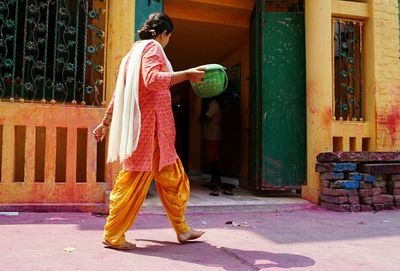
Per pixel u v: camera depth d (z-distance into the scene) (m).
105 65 4.75
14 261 2.46
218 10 6.79
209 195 5.90
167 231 3.57
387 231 3.79
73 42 4.60
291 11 6.06
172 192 3.06
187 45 8.14
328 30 5.62
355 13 5.97
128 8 4.77
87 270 2.33
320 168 5.40
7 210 4.18
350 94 6.11
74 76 4.60
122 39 4.71
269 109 5.90
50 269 2.32
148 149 2.81
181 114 11.70
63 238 3.13
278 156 5.84
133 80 2.79
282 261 2.66
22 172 4.66
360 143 5.86
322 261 2.68
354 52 6.13
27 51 4.86
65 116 4.50
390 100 5.98
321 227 3.97
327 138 5.54
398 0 6.29
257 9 6.06
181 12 6.68
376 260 2.74
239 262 2.62
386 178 5.47
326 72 5.57
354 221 4.36
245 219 4.38
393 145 5.95
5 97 4.81
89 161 4.54
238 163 7.59
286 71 5.94
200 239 3.29
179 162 3.07
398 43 6.12
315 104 5.59
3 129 4.33
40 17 4.67
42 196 4.39
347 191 5.09
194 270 2.41
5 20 4.41
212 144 6.47
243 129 7.38
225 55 8.58
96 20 5.02
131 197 2.83
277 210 5.09
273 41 5.98
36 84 4.90
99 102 4.95
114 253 2.73
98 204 4.41
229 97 8.20
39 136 4.73
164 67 2.84
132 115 2.77
